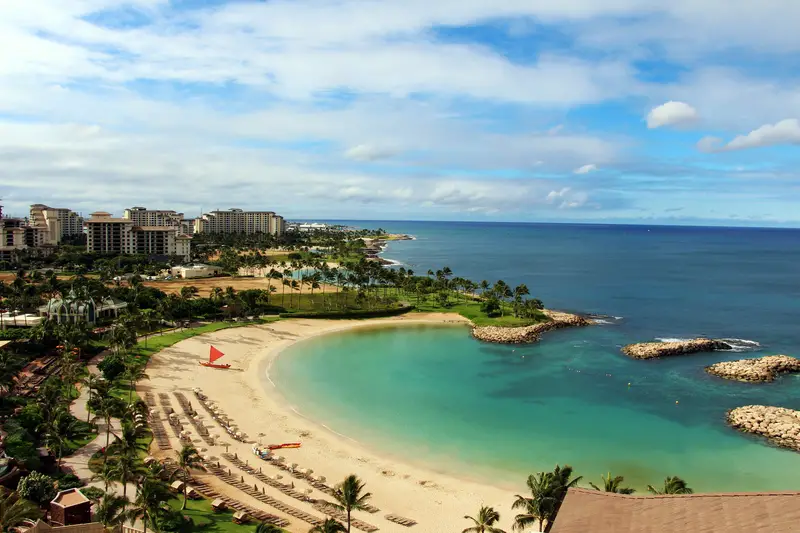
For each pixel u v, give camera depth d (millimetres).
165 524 57406
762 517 22531
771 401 107938
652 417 98938
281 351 143000
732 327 179500
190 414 94312
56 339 123062
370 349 147625
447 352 145250
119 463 60281
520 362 135375
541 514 53438
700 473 77938
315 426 93438
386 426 93938
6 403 86062
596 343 156750
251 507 64812
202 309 171500
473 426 94188
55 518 54781
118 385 105438
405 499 70062
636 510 25516
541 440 88625
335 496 58000
